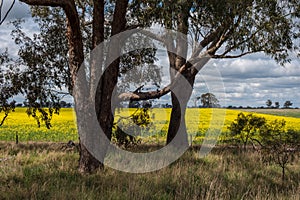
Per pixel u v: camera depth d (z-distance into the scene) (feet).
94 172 36.04
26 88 57.52
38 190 26.91
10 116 130.62
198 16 33.88
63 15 58.59
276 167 39.63
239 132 59.36
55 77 57.93
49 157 43.57
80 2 55.42
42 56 57.77
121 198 25.63
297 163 42.14
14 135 94.43
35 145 61.31
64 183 29.60
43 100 57.93
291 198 26.76
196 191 28.30
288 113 190.49
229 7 33.58
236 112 152.25
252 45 37.68
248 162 41.78
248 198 27.53
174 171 34.24
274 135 54.44
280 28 39.09
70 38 37.29
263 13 37.22
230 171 36.73
